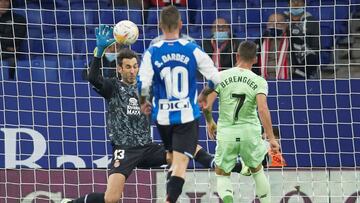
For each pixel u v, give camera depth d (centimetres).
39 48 4212
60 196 3866
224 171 3116
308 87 3978
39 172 3894
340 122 3959
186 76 2573
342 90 3962
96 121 3975
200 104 3028
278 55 4066
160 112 2592
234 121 3059
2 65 4069
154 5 4331
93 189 3872
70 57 4175
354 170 3816
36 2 4319
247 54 3056
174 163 2586
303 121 3966
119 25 2900
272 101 3978
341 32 4256
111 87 2998
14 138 3947
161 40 2602
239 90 3036
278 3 4288
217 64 4044
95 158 3947
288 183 3816
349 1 4119
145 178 3831
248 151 3080
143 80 2555
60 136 3966
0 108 3972
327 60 4175
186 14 4150
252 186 3803
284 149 3956
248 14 4259
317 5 4231
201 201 3809
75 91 3994
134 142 3016
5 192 3881
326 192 3812
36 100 3981
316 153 3950
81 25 4169
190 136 2589
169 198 2566
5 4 4228
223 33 4084
